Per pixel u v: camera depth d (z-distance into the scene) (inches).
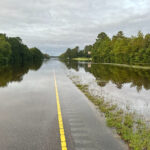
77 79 660.1
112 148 145.3
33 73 891.4
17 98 332.5
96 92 404.8
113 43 2410.2
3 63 1942.7
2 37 2351.1
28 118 217.2
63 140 158.2
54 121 208.1
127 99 336.8
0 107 267.6
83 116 229.5
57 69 1270.9
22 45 3398.1
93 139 161.6
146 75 783.7
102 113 244.4
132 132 178.1
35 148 142.9
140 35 1647.4
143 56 1513.3
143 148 145.5
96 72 984.3
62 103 298.8
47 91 410.9
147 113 249.3
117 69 1211.9
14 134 169.0
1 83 524.7
